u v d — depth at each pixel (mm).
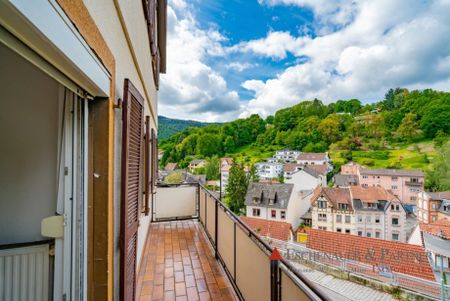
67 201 1042
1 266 1209
